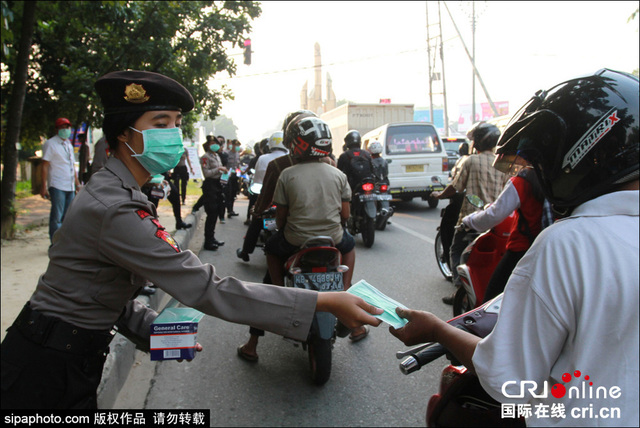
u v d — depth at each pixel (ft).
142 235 4.47
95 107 32.27
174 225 28.35
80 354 4.58
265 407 9.82
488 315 5.50
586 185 3.54
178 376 11.18
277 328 4.70
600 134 3.43
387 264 20.99
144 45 32.40
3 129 38.73
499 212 10.12
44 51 35.68
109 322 4.74
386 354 12.23
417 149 38.17
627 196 3.28
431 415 5.73
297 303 4.71
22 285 16.90
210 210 23.86
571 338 3.21
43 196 21.93
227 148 49.42
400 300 16.22
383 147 37.88
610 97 3.46
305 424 9.21
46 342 4.48
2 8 18.34
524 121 4.05
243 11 40.86
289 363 11.87
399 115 64.90
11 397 4.42
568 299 3.17
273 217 15.33
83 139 31.58
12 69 33.53
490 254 12.19
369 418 9.43
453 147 60.90
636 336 2.97
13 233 25.25
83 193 4.66
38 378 4.44
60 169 21.76
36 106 37.01
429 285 17.89
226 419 9.36
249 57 43.70
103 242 4.47
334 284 10.39
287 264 11.10
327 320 9.88
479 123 15.06
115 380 10.07
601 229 3.19
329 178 11.09
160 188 18.67
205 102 42.96
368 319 4.69
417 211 38.14
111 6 30.01
